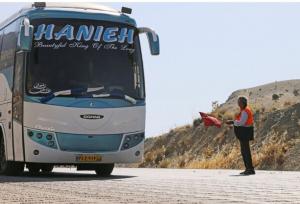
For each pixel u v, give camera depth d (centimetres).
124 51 1856
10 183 1405
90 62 1812
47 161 1770
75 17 1830
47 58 1788
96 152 1792
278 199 962
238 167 3828
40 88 1773
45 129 1766
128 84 1842
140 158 1855
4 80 1972
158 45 1875
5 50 2003
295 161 3809
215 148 5819
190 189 1173
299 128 4850
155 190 1154
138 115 1844
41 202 907
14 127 1847
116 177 1733
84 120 1780
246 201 927
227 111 6812
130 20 1889
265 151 4169
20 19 1864
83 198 979
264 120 5544
